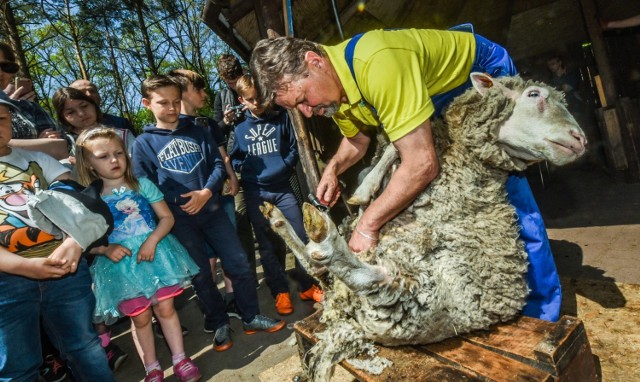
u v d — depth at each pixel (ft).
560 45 23.03
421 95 4.34
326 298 4.94
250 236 11.65
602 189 14.84
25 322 5.75
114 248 7.18
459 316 4.36
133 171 8.13
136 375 9.14
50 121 8.96
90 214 5.94
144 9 68.54
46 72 73.36
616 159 15.06
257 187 10.14
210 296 9.12
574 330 4.01
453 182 4.76
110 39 66.95
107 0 61.93
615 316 5.74
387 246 4.48
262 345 9.04
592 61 18.15
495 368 3.93
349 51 4.64
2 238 5.52
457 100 4.88
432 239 4.42
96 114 10.00
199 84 10.84
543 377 3.67
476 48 5.51
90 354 6.45
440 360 4.32
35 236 5.74
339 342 4.55
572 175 17.60
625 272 8.57
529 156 4.83
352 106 5.02
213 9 10.71
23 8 53.67
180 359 8.07
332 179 6.30
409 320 4.16
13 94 8.31
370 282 3.86
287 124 10.38
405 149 4.36
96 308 7.20
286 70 4.64
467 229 4.62
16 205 5.77
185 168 8.82
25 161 6.25
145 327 7.82
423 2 15.06
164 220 7.82
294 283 12.21
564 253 10.21
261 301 11.57
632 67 18.39
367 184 5.25
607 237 10.53
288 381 5.71
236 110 10.88
